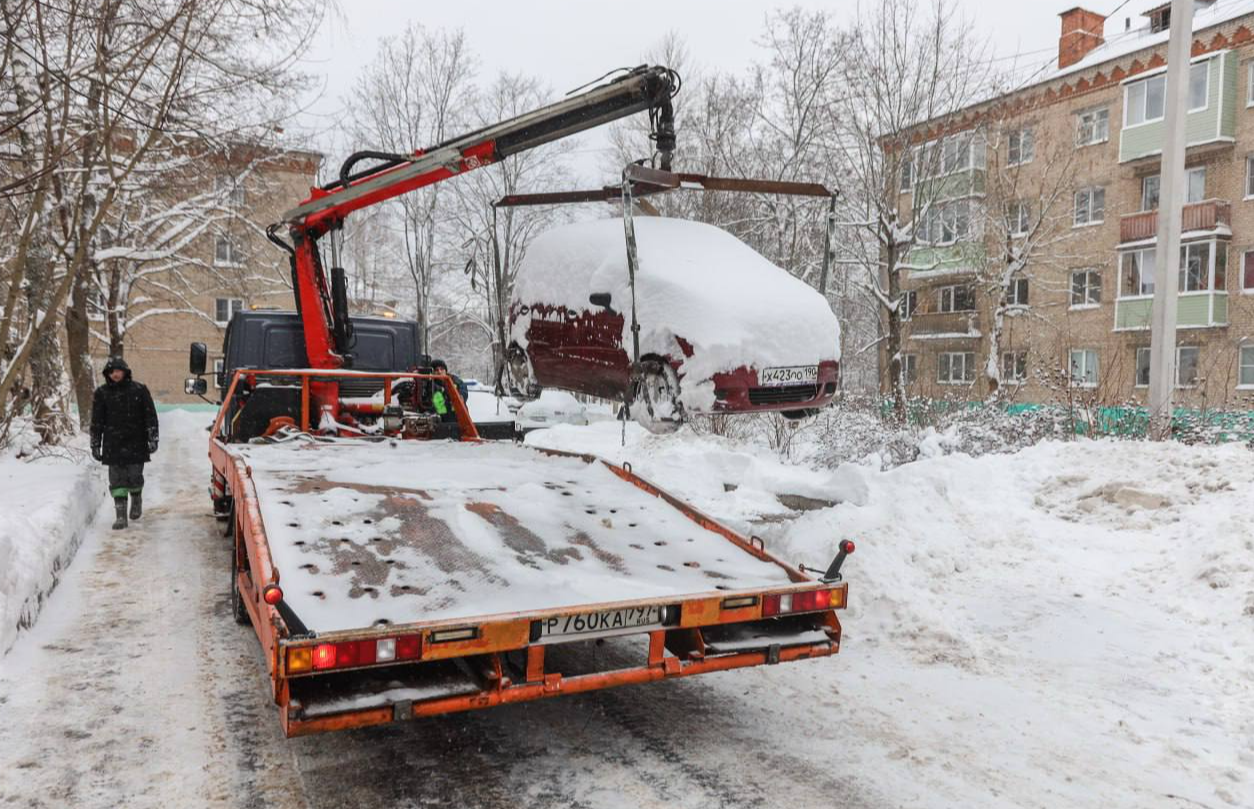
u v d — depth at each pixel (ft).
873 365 97.45
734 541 15.01
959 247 69.82
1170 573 19.44
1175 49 30.30
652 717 13.98
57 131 30.58
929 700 14.64
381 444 22.39
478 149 22.91
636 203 24.70
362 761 12.19
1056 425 33.99
